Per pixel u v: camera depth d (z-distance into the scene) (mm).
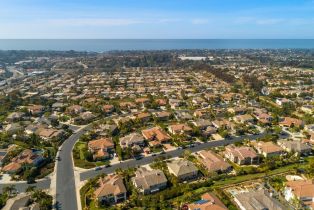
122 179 101625
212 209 81500
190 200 89438
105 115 186125
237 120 173875
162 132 147375
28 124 164125
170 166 111250
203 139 143375
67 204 89812
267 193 93188
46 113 187875
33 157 116875
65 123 170875
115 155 125938
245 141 140500
